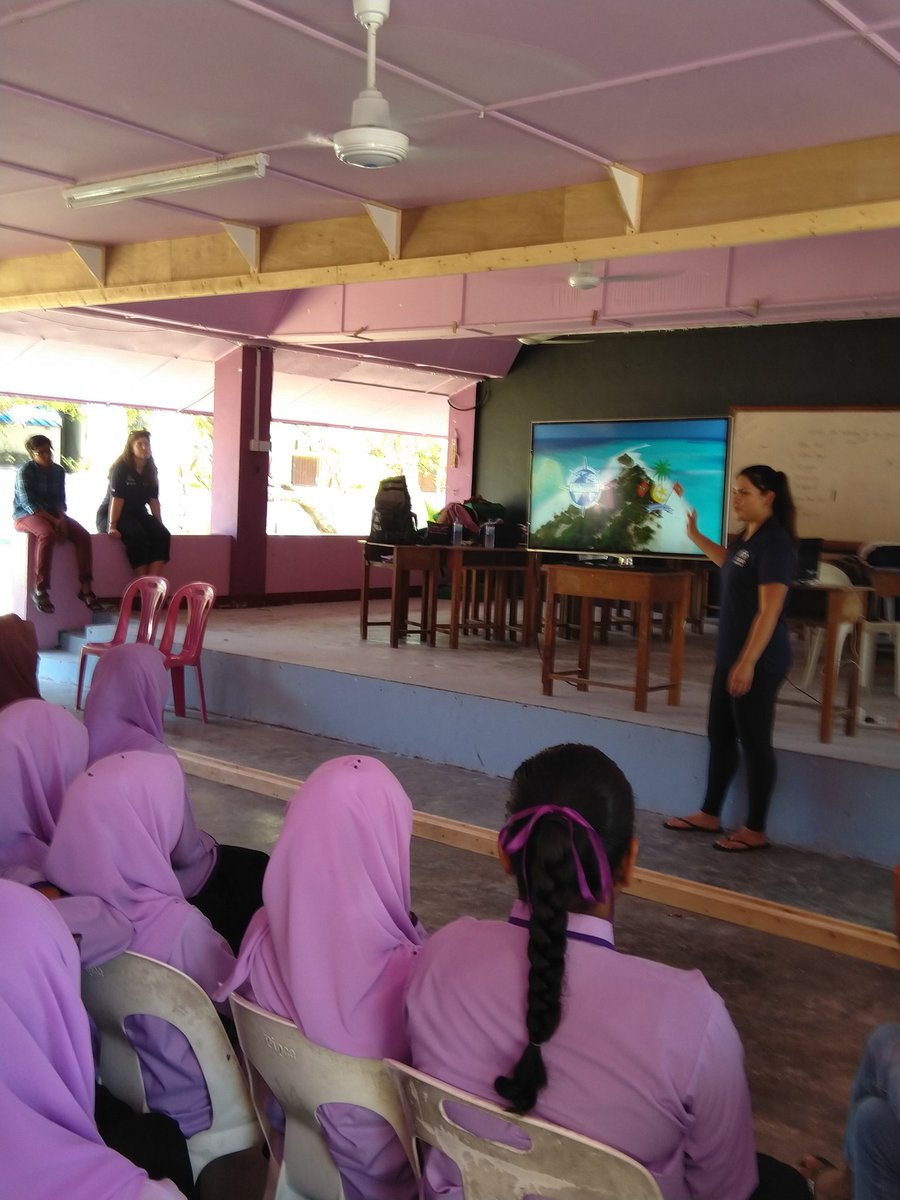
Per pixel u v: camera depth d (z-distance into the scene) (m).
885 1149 1.63
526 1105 1.26
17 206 5.21
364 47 3.12
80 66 3.37
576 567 5.29
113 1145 1.62
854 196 3.78
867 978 3.26
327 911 1.60
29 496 7.63
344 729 6.00
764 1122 2.45
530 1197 1.34
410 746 5.69
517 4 2.78
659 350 9.52
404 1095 1.43
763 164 3.96
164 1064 1.86
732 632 4.16
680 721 4.88
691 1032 1.26
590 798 1.39
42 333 8.41
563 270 7.35
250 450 9.17
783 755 4.42
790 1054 2.78
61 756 2.39
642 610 5.04
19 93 3.62
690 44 3.00
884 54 3.00
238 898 2.71
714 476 8.80
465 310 7.78
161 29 3.05
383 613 9.21
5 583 11.25
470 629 7.87
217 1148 1.88
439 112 3.65
